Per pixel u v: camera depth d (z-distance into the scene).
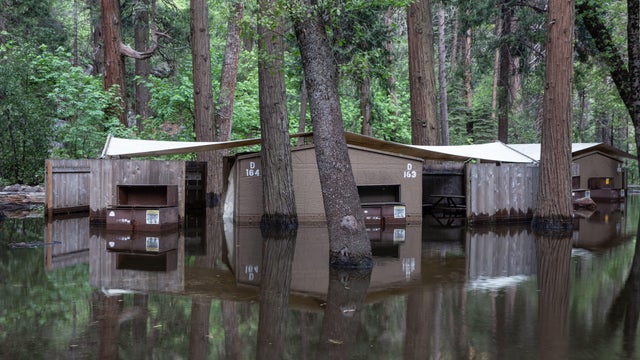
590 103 38.47
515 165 15.69
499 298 6.50
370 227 14.18
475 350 4.59
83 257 9.20
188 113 22.31
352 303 6.24
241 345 4.71
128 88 32.66
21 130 19.30
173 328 5.19
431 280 7.55
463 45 34.22
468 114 33.69
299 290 6.88
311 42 8.44
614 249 10.62
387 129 30.19
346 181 8.56
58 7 39.22
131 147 14.27
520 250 10.40
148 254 9.59
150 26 31.86
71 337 4.87
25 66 19.91
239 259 9.16
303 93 23.30
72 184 16.42
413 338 4.92
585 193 21.27
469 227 14.26
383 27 19.25
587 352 4.54
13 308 5.85
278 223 13.52
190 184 20.14
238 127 25.03
